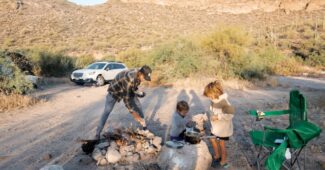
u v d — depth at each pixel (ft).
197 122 22.11
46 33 163.94
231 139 21.94
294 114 15.55
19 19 183.01
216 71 57.26
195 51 59.77
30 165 17.98
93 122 27.94
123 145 18.72
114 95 19.79
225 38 62.03
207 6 305.12
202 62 56.59
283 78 76.48
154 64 60.29
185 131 18.17
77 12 228.22
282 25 215.31
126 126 25.81
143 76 19.70
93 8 260.42
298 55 123.34
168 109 33.12
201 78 53.31
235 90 48.01
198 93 44.29
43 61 73.26
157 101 38.34
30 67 69.00
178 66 55.83
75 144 21.43
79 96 44.42
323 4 280.10
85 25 196.03
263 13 286.46
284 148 13.28
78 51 134.21
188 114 30.19
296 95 15.12
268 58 97.30
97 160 17.83
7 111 33.04
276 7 292.40
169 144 16.60
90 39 161.89
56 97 43.06
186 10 293.23
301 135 13.16
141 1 307.37
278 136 16.07
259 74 59.21
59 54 79.41
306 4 282.56
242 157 18.52
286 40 148.15
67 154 19.51
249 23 248.93
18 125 27.17
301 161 17.63
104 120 20.06
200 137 16.99
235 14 291.17
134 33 187.52
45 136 23.67
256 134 16.39
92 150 18.90
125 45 150.41
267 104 35.47
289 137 13.14
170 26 226.99
